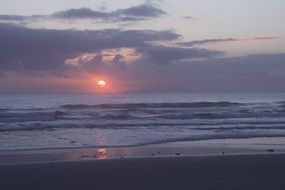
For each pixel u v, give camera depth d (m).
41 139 20.33
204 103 49.03
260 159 13.37
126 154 15.83
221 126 27.38
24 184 9.99
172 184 9.81
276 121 31.52
